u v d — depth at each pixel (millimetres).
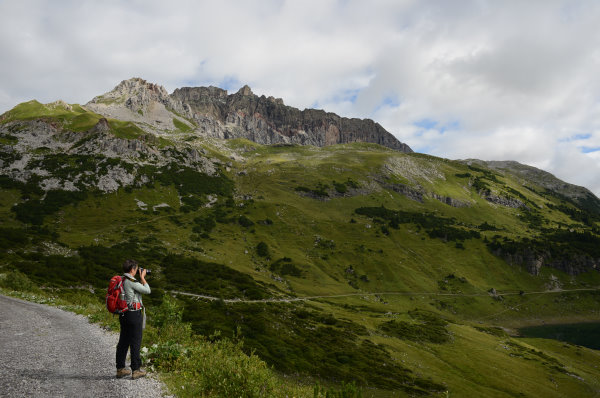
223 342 13680
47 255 122812
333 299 175125
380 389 71938
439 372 90000
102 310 25234
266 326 97875
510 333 175875
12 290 38094
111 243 176375
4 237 130875
